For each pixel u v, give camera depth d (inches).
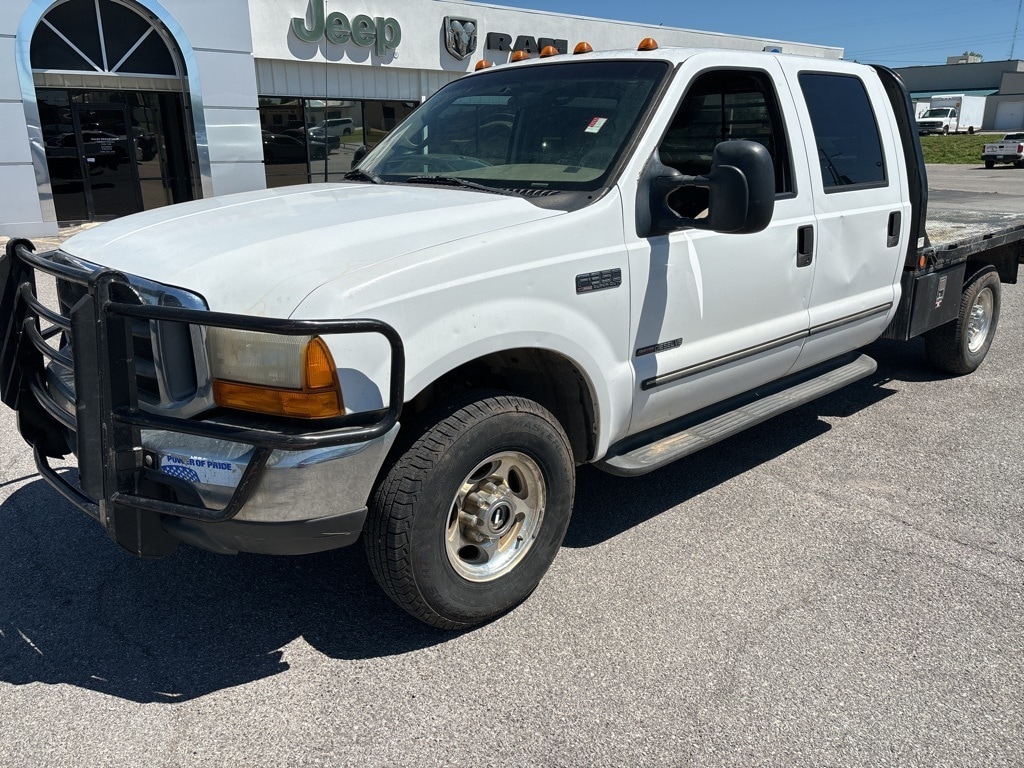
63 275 105.0
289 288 96.8
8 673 111.8
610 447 140.2
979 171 1480.1
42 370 127.6
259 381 97.4
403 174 150.6
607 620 124.9
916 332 207.9
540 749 98.7
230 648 117.9
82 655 115.9
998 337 303.7
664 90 136.9
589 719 103.8
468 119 155.5
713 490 171.3
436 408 111.9
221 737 100.4
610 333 128.0
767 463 185.9
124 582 134.6
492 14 830.5
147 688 109.3
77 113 648.4
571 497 128.3
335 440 95.3
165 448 101.6
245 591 132.5
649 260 131.5
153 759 96.7
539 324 116.7
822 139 168.6
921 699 108.0
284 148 761.0
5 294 122.0
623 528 154.3
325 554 144.1
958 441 199.5
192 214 125.0
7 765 95.3
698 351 144.8
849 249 175.6
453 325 106.7
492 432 112.6
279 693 108.4
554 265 118.1
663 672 112.9
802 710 105.7
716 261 143.3
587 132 137.0
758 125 156.3
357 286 98.3
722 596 131.6
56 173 651.5
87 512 108.0
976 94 3233.3
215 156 671.8
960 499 168.1
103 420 98.3
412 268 103.0
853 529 154.8
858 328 186.9
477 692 108.7
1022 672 113.5
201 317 92.7
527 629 122.6
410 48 789.9
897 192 189.8
